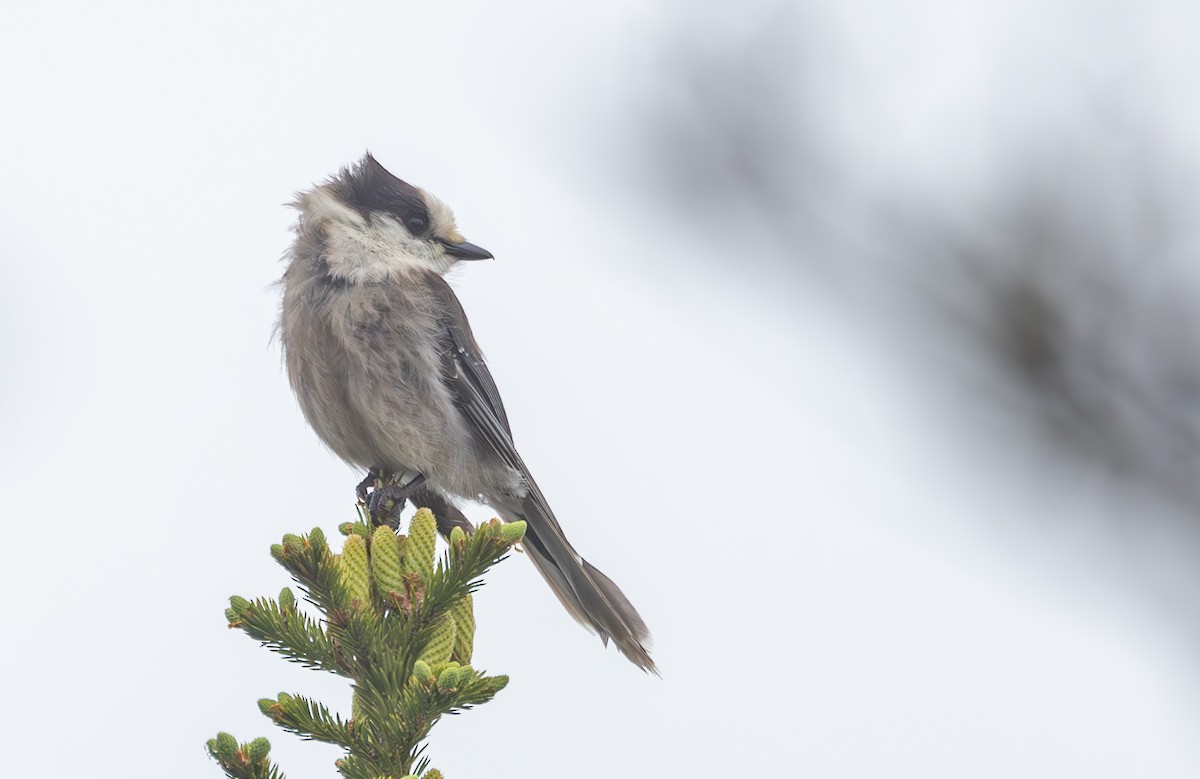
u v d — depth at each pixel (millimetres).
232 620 6207
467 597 6473
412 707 5828
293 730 5984
